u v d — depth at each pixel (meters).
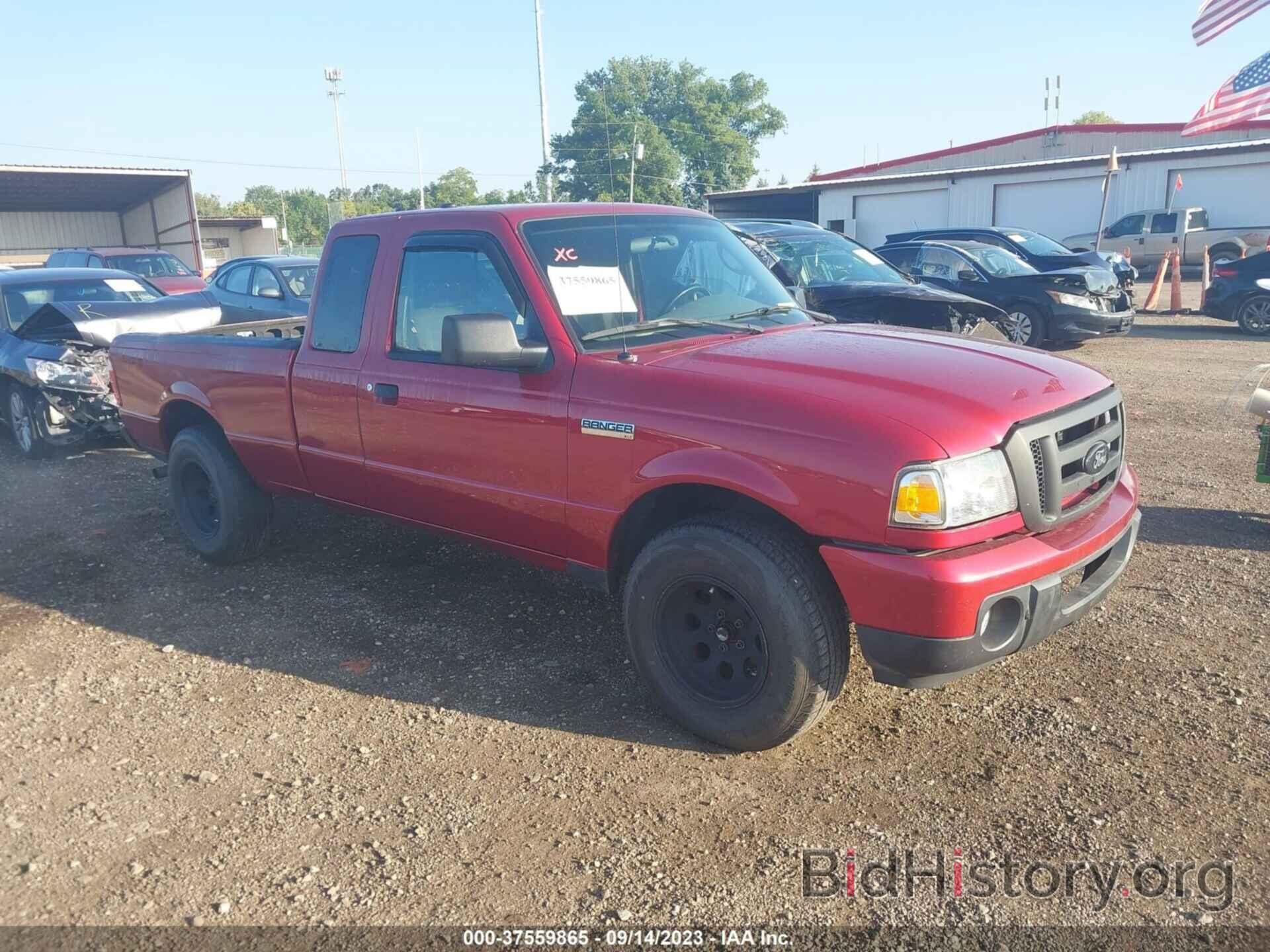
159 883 2.90
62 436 8.67
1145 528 5.83
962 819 3.10
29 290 9.83
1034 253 15.45
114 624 4.84
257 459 5.21
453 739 3.68
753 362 3.56
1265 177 26.06
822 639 3.24
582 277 4.01
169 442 6.00
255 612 4.95
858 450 3.06
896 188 33.34
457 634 4.63
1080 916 2.67
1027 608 3.13
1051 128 35.41
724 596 3.44
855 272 10.95
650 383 3.54
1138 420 8.91
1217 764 3.34
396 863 2.97
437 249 4.28
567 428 3.72
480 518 4.20
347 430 4.63
